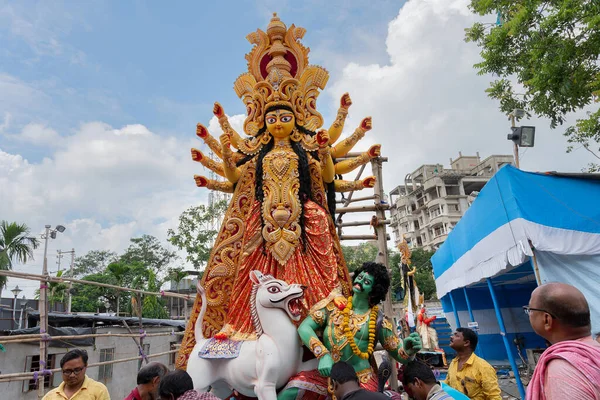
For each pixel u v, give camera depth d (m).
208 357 4.06
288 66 5.33
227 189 5.27
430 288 30.20
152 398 3.54
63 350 11.34
